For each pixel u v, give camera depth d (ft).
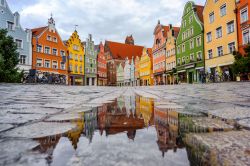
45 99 17.89
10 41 77.61
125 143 3.90
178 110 9.46
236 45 88.07
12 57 77.92
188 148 3.52
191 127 5.53
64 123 6.32
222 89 34.24
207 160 2.94
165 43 158.71
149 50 206.90
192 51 122.42
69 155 3.21
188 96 20.56
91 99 17.87
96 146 3.71
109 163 2.85
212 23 104.68
